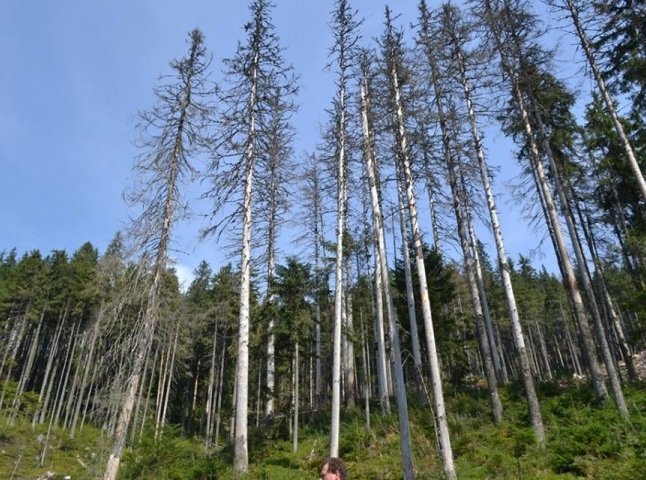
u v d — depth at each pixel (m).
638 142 21.59
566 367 59.34
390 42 16.66
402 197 21.50
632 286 28.81
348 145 18.58
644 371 27.16
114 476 11.51
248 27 18.88
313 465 15.74
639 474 9.26
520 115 18.59
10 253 73.81
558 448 11.94
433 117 16.88
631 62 15.55
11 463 29.72
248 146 17.50
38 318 47.44
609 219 24.56
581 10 15.32
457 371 24.72
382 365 21.31
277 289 21.67
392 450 15.40
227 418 45.16
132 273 13.40
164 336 14.16
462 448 14.09
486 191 16.97
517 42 17.52
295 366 20.80
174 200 14.50
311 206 24.39
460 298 34.78
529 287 55.59
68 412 37.19
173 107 15.58
